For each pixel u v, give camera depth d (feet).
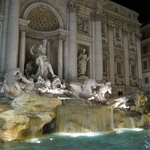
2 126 44.52
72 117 58.18
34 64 90.84
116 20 129.70
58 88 82.99
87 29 111.04
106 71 119.85
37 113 54.29
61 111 58.65
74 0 102.68
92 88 85.40
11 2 84.69
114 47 125.90
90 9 111.45
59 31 96.63
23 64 85.92
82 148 39.86
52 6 98.07
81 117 58.75
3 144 41.96
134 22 139.23
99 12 112.78
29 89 70.23
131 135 55.16
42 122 52.60
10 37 81.61
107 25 125.18
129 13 139.23
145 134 57.06
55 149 38.70
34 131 50.65
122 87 123.44
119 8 133.59
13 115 46.01
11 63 79.61
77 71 103.71
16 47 81.87
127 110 77.77
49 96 63.52
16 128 45.88
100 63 107.86
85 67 105.70
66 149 38.91
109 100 85.40
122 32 132.36
